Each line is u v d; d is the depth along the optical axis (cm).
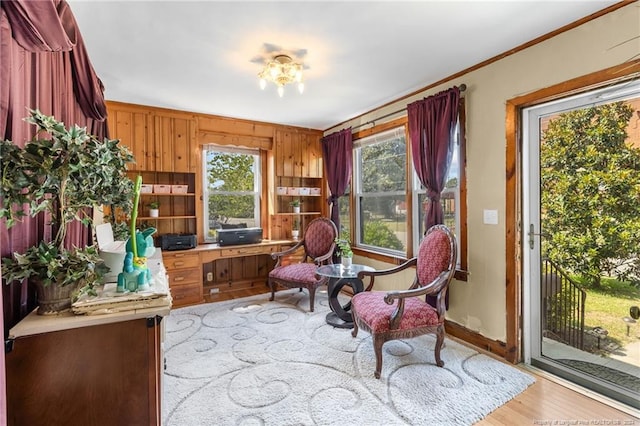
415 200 326
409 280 324
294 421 165
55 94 152
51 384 107
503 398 185
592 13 181
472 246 258
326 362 225
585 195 202
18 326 104
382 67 252
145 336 119
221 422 164
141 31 196
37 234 136
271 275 366
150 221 374
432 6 173
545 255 222
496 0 168
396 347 250
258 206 452
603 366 196
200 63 242
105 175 119
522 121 227
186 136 373
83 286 116
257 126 423
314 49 222
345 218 436
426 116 284
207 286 411
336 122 428
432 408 176
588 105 197
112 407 115
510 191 228
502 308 236
